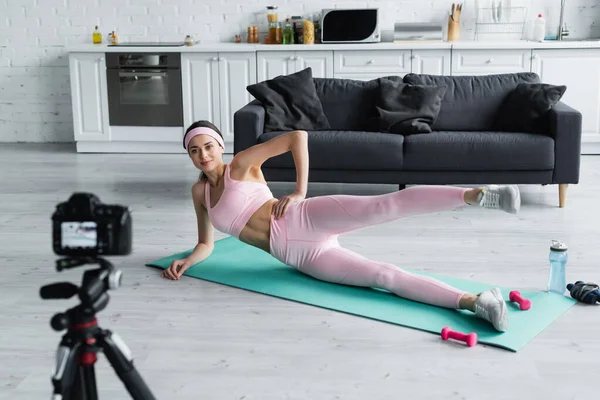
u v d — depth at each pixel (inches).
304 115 196.9
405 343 103.9
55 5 264.8
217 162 129.2
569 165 175.8
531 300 117.9
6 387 92.7
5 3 265.7
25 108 273.6
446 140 178.1
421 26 244.1
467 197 107.9
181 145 253.4
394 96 194.4
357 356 100.1
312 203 124.6
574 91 235.5
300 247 126.3
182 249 148.0
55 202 187.3
